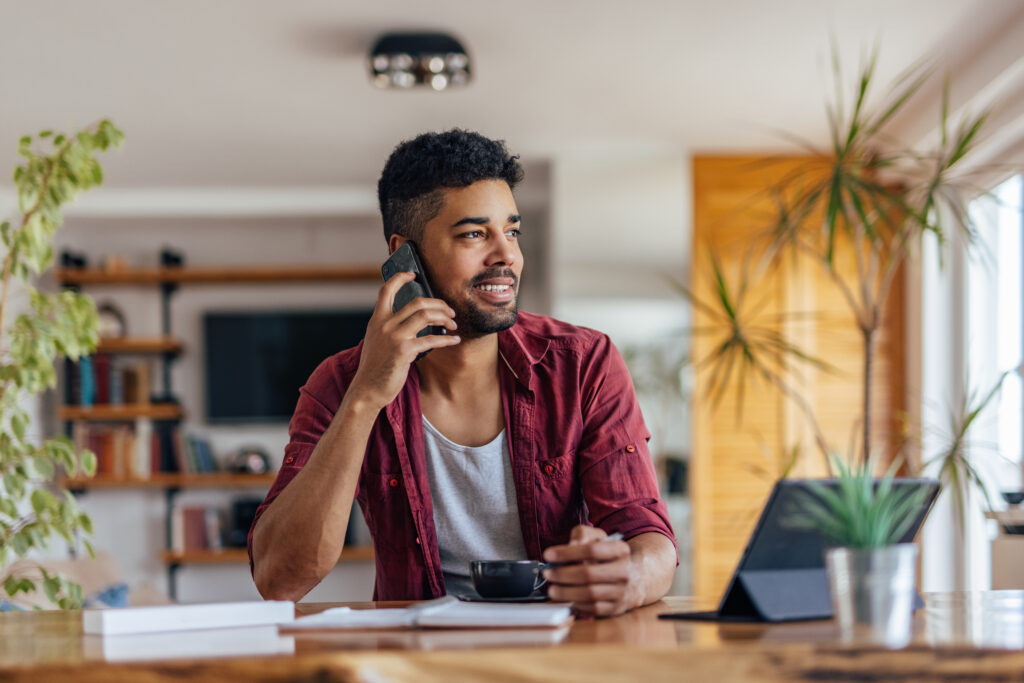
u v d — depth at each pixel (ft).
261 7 11.35
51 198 9.02
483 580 4.46
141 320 20.88
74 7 11.27
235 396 20.70
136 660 3.17
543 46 12.55
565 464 5.49
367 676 3.15
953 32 12.14
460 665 3.16
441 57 12.05
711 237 16.88
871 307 11.91
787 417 16.62
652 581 4.49
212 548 19.94
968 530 14.96
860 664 3.21
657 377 16.67
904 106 14.55
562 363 5.58
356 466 4.87
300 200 19.30
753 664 3.18
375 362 4.87
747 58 12.98
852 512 3.38
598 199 16.93
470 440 5.52
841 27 12.02
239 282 20.95
